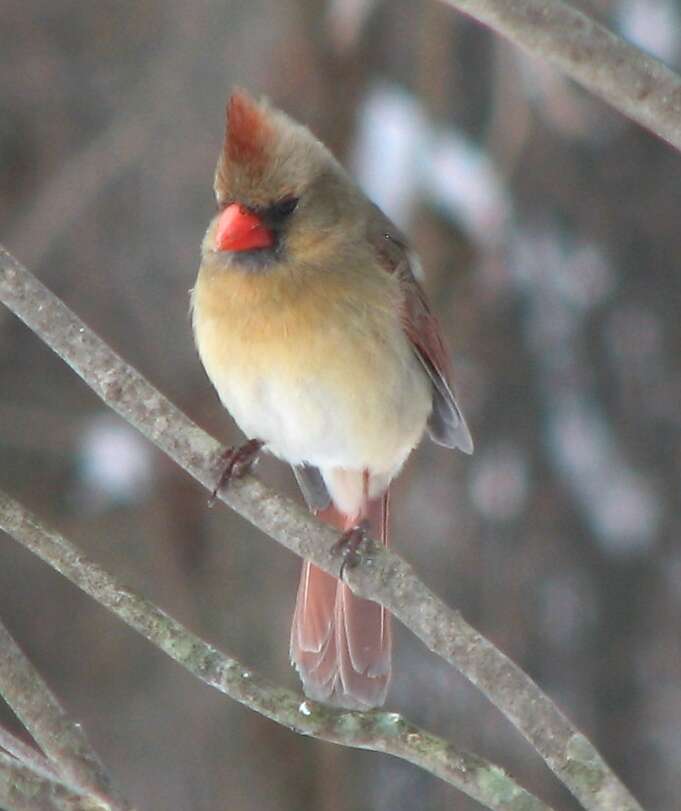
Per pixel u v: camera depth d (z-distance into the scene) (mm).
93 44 11211
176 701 10820
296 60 10875
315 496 8578
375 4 10773
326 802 10789
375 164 10648
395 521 10859
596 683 10938
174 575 10859
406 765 10852
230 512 11008
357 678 8109
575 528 11008
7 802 5410
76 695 10727
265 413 7742
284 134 7406
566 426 11039
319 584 8234
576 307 11094
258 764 10797
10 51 11133
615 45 5445
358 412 7695
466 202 10672
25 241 10828
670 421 11078
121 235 11086
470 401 10922
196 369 10938
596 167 11211
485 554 10898
